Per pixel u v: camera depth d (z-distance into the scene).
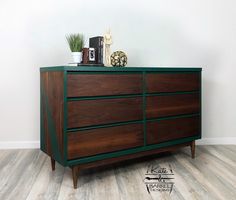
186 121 2.31
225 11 2.77
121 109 1.91
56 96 1.77
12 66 2.52
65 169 2.08
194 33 2.75
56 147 1.81
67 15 2.55
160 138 2.15
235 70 2.82
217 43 2.79
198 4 2.73
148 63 2.71
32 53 2.54
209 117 2.83
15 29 2.49
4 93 2.53
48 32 2.54
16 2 2.48
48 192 1.68
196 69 2.34
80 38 2.01
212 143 2.86
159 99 2.12
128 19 2.64
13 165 2.15
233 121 2.85
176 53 2.74
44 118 2.02
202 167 2.13
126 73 1.91
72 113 1.69
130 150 1.97
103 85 1.81
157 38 2.70
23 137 2.59
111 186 1.78
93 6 2.58
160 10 2.68
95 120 1.79
